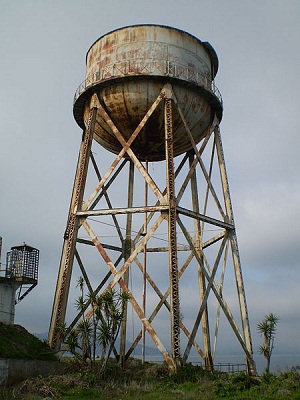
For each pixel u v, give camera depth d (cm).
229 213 2794
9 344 2314
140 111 2658
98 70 2767
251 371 2500
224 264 2728
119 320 2331
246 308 2617
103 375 2259
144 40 2712
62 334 2400
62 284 2434
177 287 2214
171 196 2369
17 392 1891
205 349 2753
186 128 2622
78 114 2995
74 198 2597
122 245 3091
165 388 2025
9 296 2805
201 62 2831
